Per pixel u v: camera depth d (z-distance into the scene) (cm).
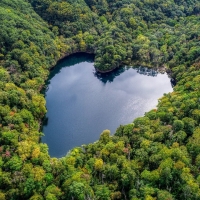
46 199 9825
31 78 18125
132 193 9688
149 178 9994
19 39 19200
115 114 17100
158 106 15212
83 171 10988
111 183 10512
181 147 11050
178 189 9606
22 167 11162
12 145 12212
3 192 10381
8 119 13388
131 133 12644
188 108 13112
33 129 14338
